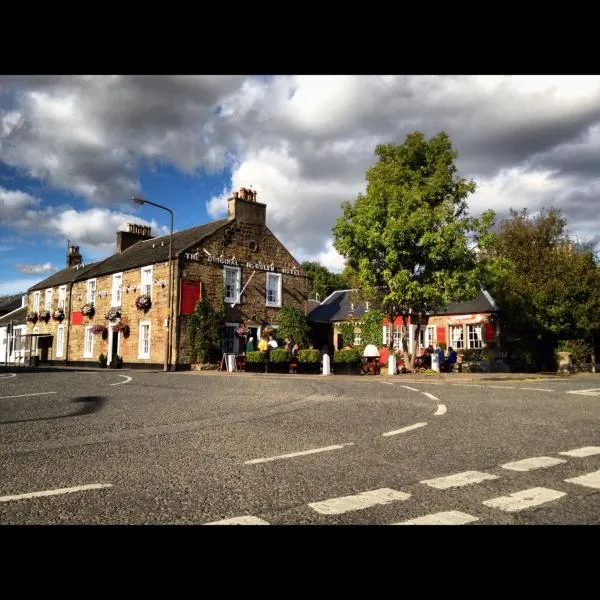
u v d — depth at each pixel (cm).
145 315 2872
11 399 1089
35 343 4047
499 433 676
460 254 1986
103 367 3111
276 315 3092
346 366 2211
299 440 635
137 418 818
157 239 3578
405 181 2194
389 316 2273
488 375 1989
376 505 390
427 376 1919
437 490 427
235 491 425
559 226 3111
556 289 2592
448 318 3109
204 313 2720
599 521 359
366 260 2034
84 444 613
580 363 2638
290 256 3209
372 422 771
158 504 393
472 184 2148
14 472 486
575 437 648
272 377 1938
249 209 3034
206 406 971
